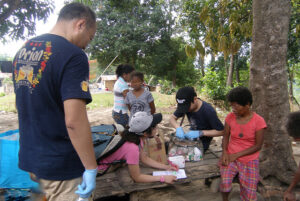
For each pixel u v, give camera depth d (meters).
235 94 2.26
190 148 2.78
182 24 9.27
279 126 2.75
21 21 7.43
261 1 2.64
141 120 2.27
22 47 1.45
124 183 2.36
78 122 1.26
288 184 2.74
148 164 2.57
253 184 2.34
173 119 3.04
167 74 28.98
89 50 23.89
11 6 6.72
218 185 2.80
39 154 1.36
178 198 2.76
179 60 28.52
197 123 2.86
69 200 1.45
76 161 1.43
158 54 25.27
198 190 2.94
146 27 22.80
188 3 8.56
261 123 2.29
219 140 4.78
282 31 2.61
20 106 1.41
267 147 2.82
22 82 1.37
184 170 2.58
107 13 23.25
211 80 10.13
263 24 2.66
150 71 28.98
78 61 1.30
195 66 31.42
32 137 1.38
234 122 2.44
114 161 2.37
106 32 23.34
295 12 8.27
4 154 2.25
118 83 3.60
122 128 2.74
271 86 2.70
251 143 2.36
